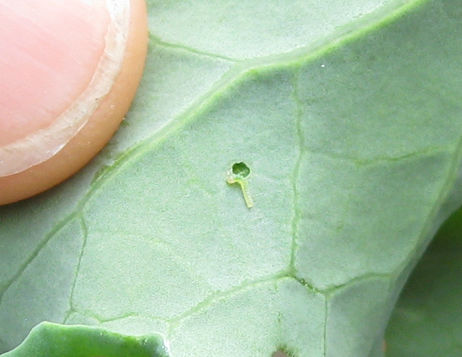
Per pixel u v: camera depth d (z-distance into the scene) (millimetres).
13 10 65
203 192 69
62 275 70
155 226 69
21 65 66
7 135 67
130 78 69
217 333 68
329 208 70
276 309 69
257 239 69
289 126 70
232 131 70
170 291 69
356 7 70
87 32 67
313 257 70
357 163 70
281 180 69
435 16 69
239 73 70
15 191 69
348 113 70
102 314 69
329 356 70
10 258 70
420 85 70
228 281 69
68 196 70
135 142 70
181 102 70
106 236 69
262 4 70
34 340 63
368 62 69
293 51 70
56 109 67
